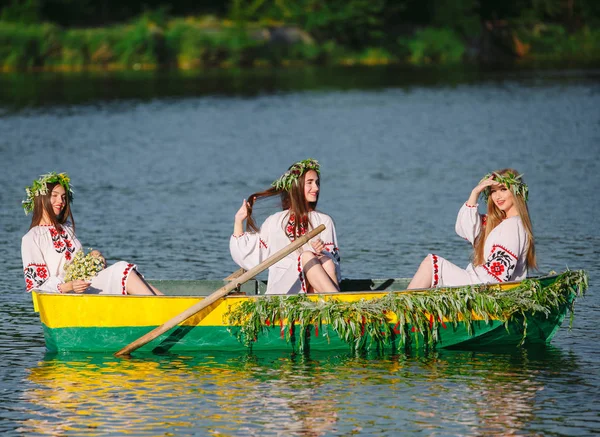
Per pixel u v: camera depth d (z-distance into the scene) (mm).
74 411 16281
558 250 28281
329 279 19672
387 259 27797
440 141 54125
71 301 19219
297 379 17828
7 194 38719
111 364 18766
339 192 38969
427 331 19484
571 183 39625
